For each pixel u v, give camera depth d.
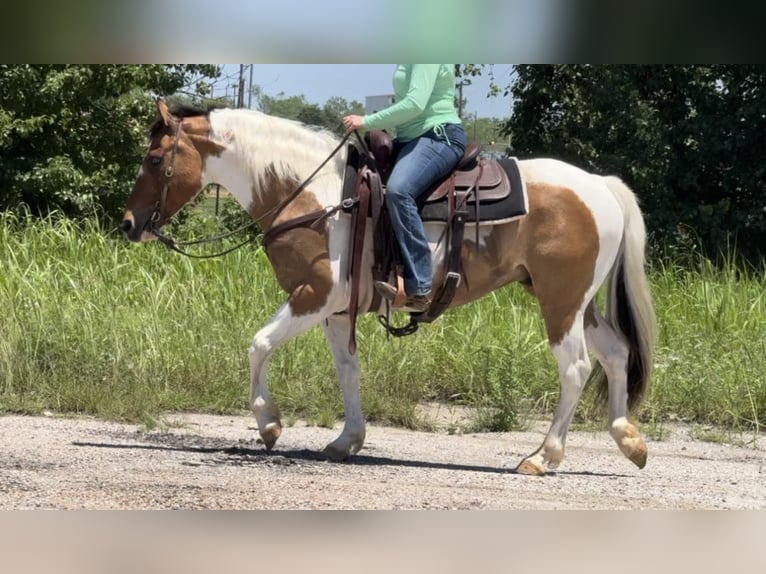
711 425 9.66
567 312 6.76
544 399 9.97
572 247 6.71
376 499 5.63
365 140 6.80
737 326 11.29
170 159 6.78
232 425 8.55
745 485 6.83
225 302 10.84
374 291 6.77
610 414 6.97
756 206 17.78
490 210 6.66
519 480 6.54
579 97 18.94
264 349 6.65
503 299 11.99
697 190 18.16
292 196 6.70
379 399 9.34
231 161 6.80
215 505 5.30
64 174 17.81
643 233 7.02
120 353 9.48
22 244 11.84
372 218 6.64
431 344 10.50
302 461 6.83
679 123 17.88
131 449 6.99
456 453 7.76
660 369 10.12
